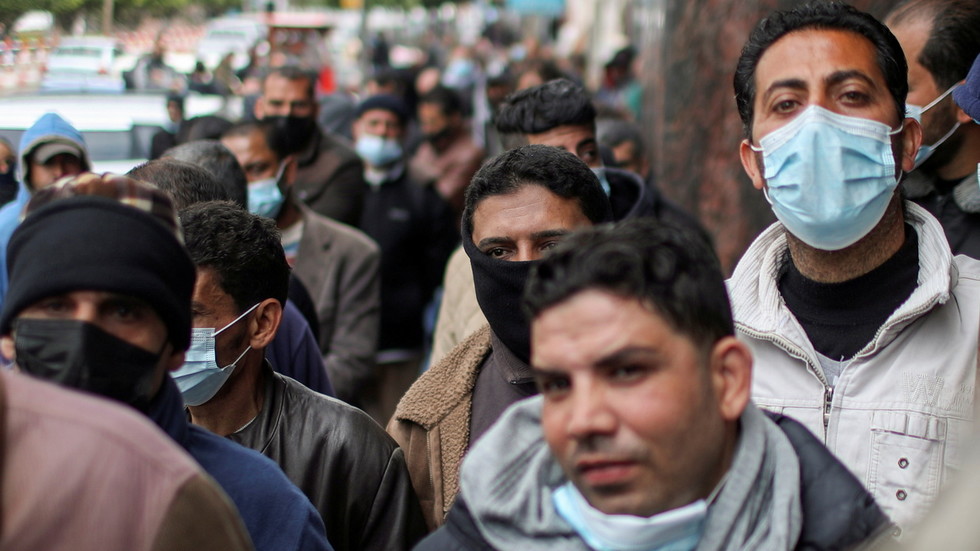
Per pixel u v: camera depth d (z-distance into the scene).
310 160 6.20
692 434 1.60
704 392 1.62
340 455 2.63
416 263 6.23
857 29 2.42
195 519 1.56
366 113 6.66
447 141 8.75
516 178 2.63
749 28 6.18
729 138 6.43
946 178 3.23
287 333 3.30
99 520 1.47
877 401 2.33
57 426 1.50
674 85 7.26
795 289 2.53
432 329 6.66
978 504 1.22
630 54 14.80
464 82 20.05
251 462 2.14
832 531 1.68
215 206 2.63
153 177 3.18
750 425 1.72
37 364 1.75
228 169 3.88
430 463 2.69
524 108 4.04
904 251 2.44
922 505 2.24
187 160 3.77
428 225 6.27
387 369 6.05
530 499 1.75
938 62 3.13
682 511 1.60
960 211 3.15
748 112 2.54
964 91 2.85
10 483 1.46
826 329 2.46
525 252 2.59
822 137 2.36
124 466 1.50
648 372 1.59
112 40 9.00
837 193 2.35
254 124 4.73
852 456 2.33
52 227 1.76
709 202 6.62
